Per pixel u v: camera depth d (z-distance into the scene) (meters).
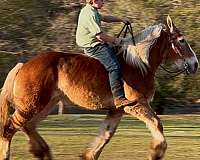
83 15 12.06
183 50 12.46
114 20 12.48
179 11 31.62
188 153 15.78
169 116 37.59
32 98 11.67
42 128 25.42
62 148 16.66
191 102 38.34
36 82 11.66
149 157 11.84
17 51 32.16
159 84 35.97
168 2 32.03
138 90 11.98
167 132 24.20
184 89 36.03
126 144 18.11
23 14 31.80
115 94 11.85
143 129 25.91
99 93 11.82
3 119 11.88
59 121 30.47
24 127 12.05
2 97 11.88
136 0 31.98
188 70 12.55
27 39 32.44
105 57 11.87
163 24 12.48
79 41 12.09
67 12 33.75
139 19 31.67
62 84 11.80
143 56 12.12
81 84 11.75
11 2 31.11
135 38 12.25
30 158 14.09
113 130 12.16
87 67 11.81
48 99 11.77
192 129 26.27
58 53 11.99
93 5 12.12
